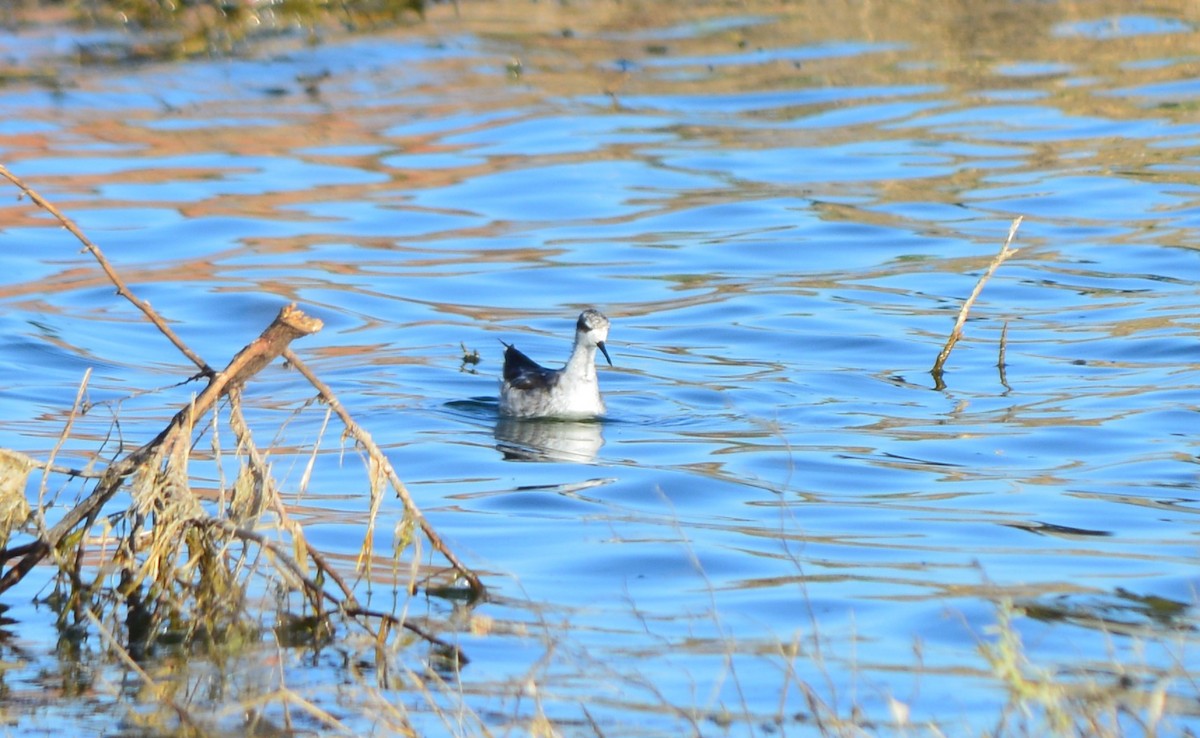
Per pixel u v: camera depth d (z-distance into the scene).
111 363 25.64
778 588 15.82
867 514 18.47
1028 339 26.84
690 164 38.44
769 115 42.47
